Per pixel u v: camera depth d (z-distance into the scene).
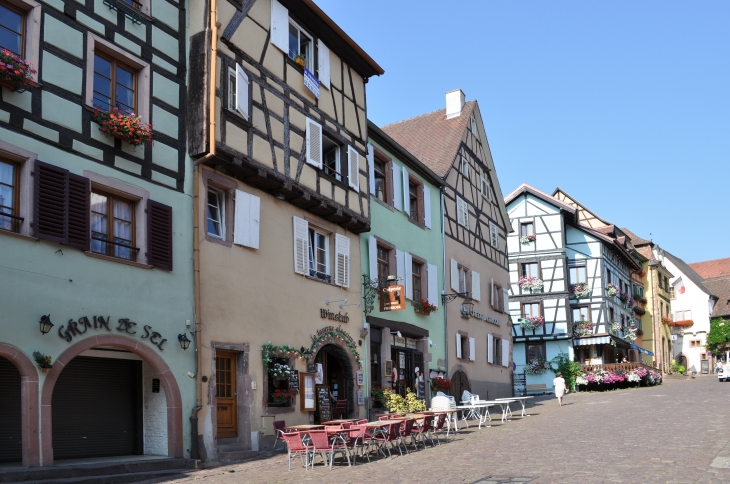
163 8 13.38
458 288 25.11
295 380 15.46
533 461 11.13
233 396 14.02
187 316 12.89
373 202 20.00
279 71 15.75
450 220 25.34
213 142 13.32
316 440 11.71
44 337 10.45
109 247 11.85
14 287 10.15
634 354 47.28
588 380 36.47
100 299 11.35
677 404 21.95
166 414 12.44
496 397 27.30
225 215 14.36
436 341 22.86
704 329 61.97
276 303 15.26
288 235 15.98
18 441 10.87
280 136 15.48
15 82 10.31
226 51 14.12
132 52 12.56
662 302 56.22
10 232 10.17
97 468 10.53
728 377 38.66
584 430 15.49
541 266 39.19
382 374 19.38
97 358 12.35
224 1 14.23
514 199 40.22
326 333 16.83
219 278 13.74
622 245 45.09
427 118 29.25
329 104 17.73
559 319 38.22
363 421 14.21
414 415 15.22
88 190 11.35
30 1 10.86
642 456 11.13
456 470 10.68
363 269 19.11
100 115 11.70
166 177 12.91
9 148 10.30
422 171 23.34
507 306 30.12
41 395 10.32
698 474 9.39
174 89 13.37
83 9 11.74
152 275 12.32
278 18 15.87
